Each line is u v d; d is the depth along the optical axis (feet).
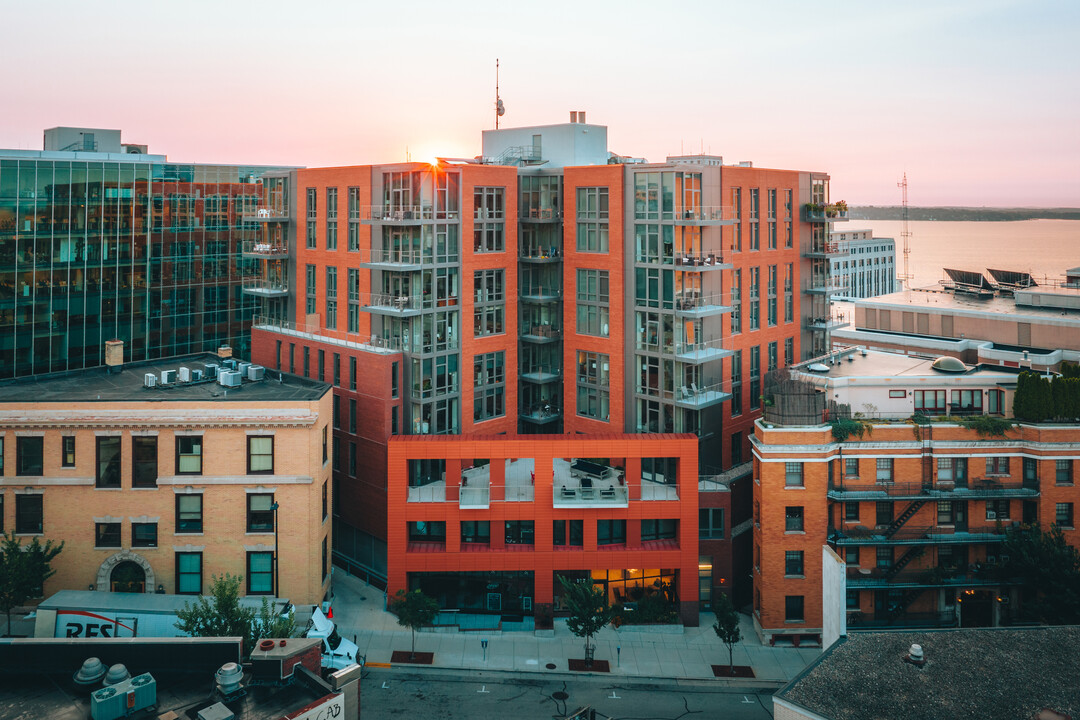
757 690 167.12
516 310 241.76
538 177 241.14
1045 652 122.21
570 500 191.42
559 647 183.21
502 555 191.83
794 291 255.91
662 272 214.07
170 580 179.32
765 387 205.77
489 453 190.60
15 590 160.76
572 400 238.07
